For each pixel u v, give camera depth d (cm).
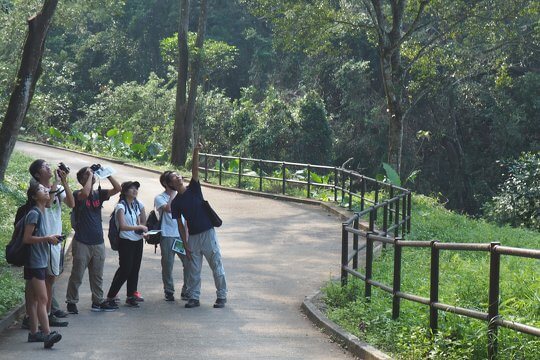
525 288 1064
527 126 4084
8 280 1249
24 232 930
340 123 4416
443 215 2395
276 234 2009
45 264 946
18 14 3325
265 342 989
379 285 1066
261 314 1178
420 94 3014
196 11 5978
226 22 5944
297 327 1091
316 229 2098
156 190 2800
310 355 923
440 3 2833
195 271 1223
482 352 775
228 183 3125
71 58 6581
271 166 4116
